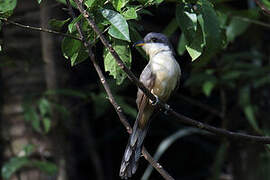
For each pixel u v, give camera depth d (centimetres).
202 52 593
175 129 1520
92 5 529
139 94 770
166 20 1448
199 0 569
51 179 1112
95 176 1510
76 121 1273
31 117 1016
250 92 1205
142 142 737
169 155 1559
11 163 976
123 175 691
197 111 1499
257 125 1176
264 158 1185
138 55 1391
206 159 1537
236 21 936
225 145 1178
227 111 1247
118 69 600
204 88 1105
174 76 788
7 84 1144
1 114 1152
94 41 574
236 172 1230
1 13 557
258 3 671
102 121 1546
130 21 625
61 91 1052
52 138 1130
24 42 1127
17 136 1124
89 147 1412
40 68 1149
